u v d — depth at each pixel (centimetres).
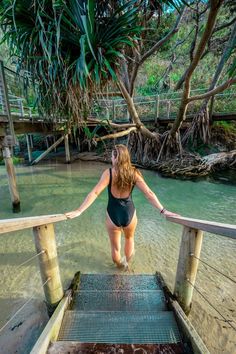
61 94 338
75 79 299
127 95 462
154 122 794
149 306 161
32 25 287
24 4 260
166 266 236
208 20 298
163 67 1022
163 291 177
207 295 190
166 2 295
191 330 114
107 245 282
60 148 1236
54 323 121
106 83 356
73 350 108
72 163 902
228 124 757
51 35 267
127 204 182
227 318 166
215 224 95
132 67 480
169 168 661
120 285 188
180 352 108
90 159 944
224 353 141
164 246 278
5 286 205
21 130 502
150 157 757
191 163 650
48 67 298
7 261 247
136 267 234
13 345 147
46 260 146
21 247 277
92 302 165
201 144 722
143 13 314
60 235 309
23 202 449
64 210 404
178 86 694
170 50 835
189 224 126
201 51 355
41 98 357
